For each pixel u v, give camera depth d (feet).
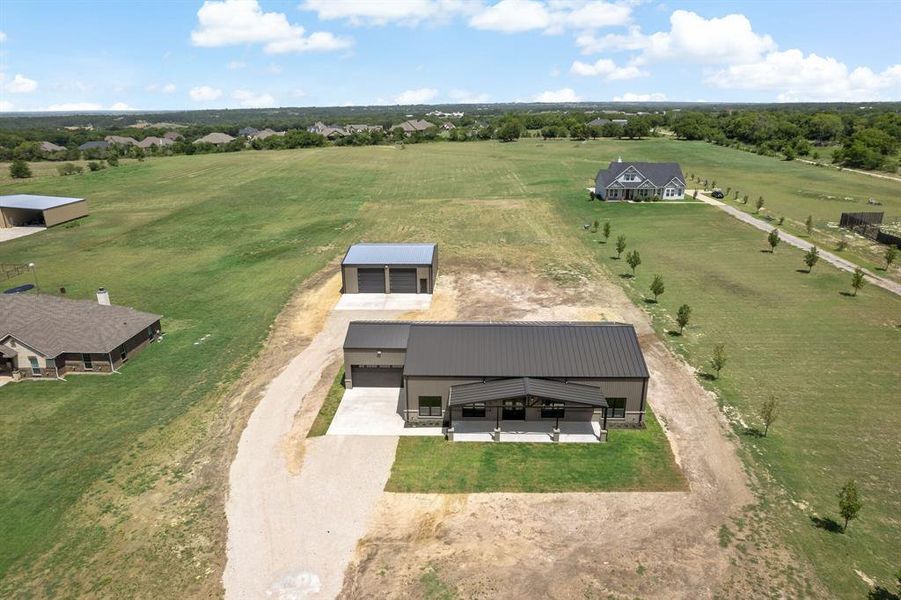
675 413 108.06
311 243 230.48
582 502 84.64
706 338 138.92
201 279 189.57
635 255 184.44
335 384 121.90
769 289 170.40
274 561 75.25
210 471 94.02
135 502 87.10
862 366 124.06
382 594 69.46
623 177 296.30
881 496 84.33
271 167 425.69
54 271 199.52
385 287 173.27
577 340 109.19
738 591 68.13
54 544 79.05
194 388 120.78
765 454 94.99
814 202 293.02
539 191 330.13
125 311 141.18
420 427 105.70
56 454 98.84
